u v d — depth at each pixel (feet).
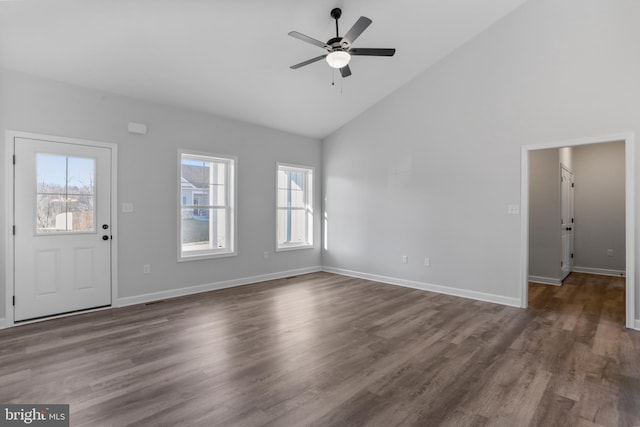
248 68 13.34
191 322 11.44
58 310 12.00
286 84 14.92
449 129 15.25
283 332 10.54
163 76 12.82
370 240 18.49
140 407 6.51
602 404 6.67
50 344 9.55
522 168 13.20
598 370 8.07
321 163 21.07
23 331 10.59
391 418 6.23
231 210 16.90
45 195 11.75
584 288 16.44
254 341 9.80
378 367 8.23
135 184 13.69
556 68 12.40
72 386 7.28
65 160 12.13
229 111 16.11
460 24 13.51
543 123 12.70
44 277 11.73
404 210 16.96
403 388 7.27
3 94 10.97
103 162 12.92
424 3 12.06
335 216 20.29
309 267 20.58
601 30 11.53
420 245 16.34
